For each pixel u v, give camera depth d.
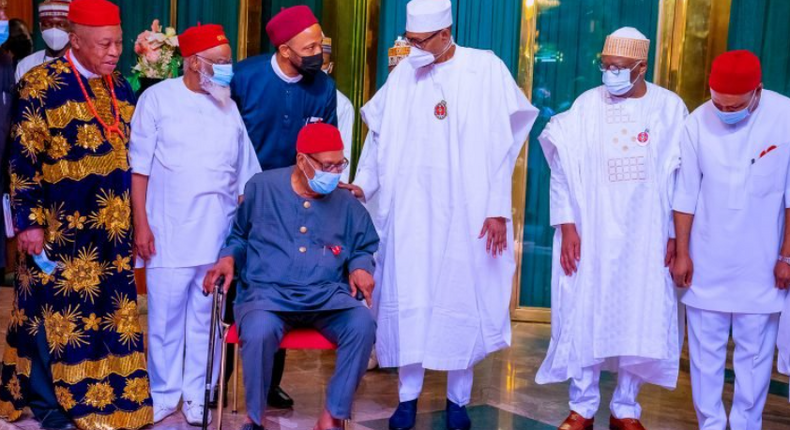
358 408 4.11
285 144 3.90
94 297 3.53
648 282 3.60
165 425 3.71
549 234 6.29
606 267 3.61
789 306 3.45
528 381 4.68
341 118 4.48
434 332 3.71
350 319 3.39
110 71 3.48
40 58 4.88
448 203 3.73
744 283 3.47
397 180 3.79
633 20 6.14
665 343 3.60
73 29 3.42
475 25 6.20
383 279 3.80
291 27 3.73
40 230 3.44
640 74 3.58
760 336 3.51
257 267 3.48
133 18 6.53
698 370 3.62
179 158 3.64
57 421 3.55
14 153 3.40
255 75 3.85
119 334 3.59
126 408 3.58
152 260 3.68
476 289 3.76
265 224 3.53
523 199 6.23
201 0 6.49
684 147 3.56
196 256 3.67
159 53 5.38
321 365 4.84
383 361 3.80
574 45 6.20
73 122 3.46
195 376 3.79
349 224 3.60
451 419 3.84
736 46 6.04
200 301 3.75
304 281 3.46
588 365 3.66
